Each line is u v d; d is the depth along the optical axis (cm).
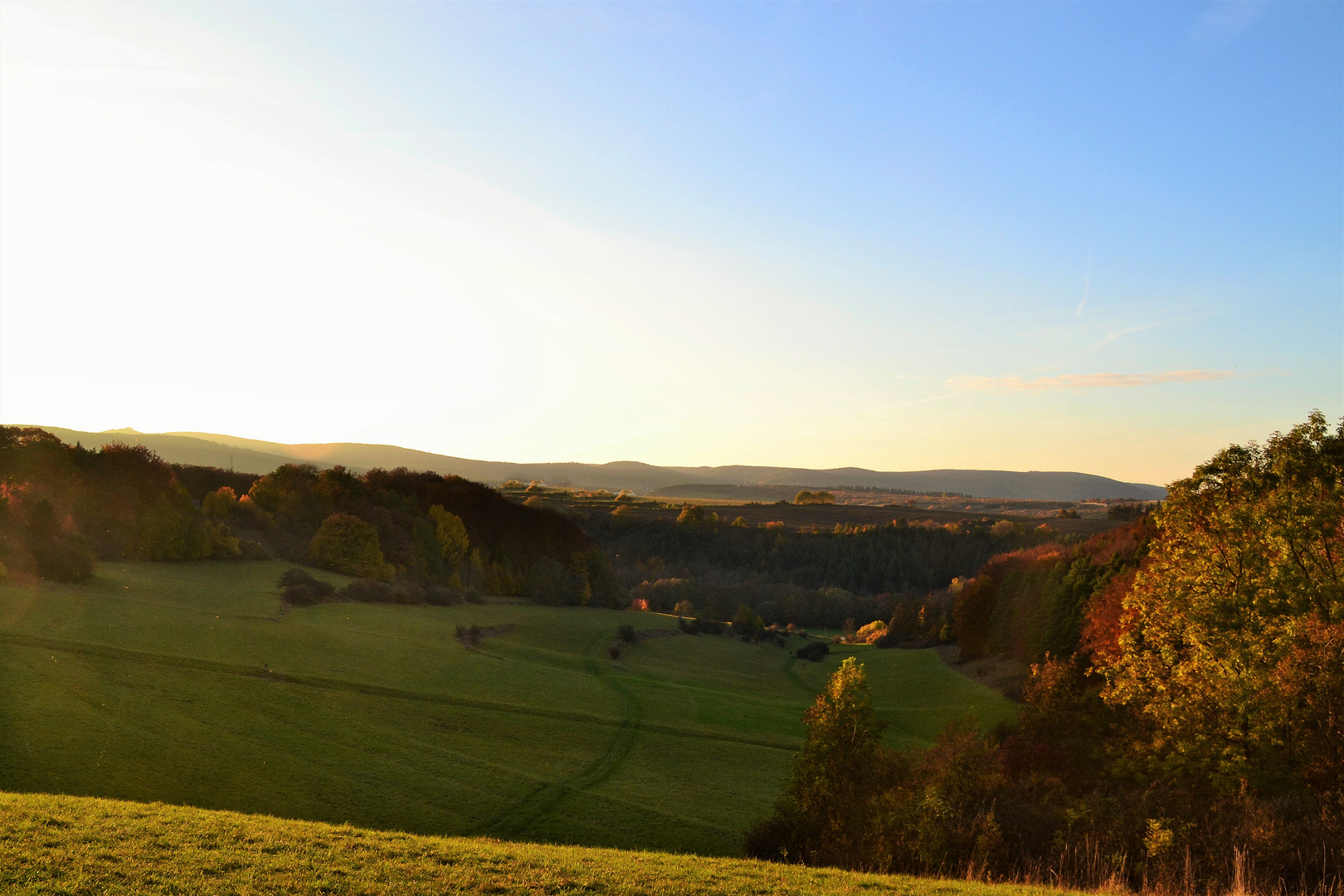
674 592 15688
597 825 3800
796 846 3069
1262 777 2262
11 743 3438
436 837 1900
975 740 2886
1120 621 3269
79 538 7012
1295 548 2669
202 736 4016
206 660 5153
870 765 3147
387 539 11481
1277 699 2295
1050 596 7825
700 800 4359
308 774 3869
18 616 5247
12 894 1220
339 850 1633
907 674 9475
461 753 4566
